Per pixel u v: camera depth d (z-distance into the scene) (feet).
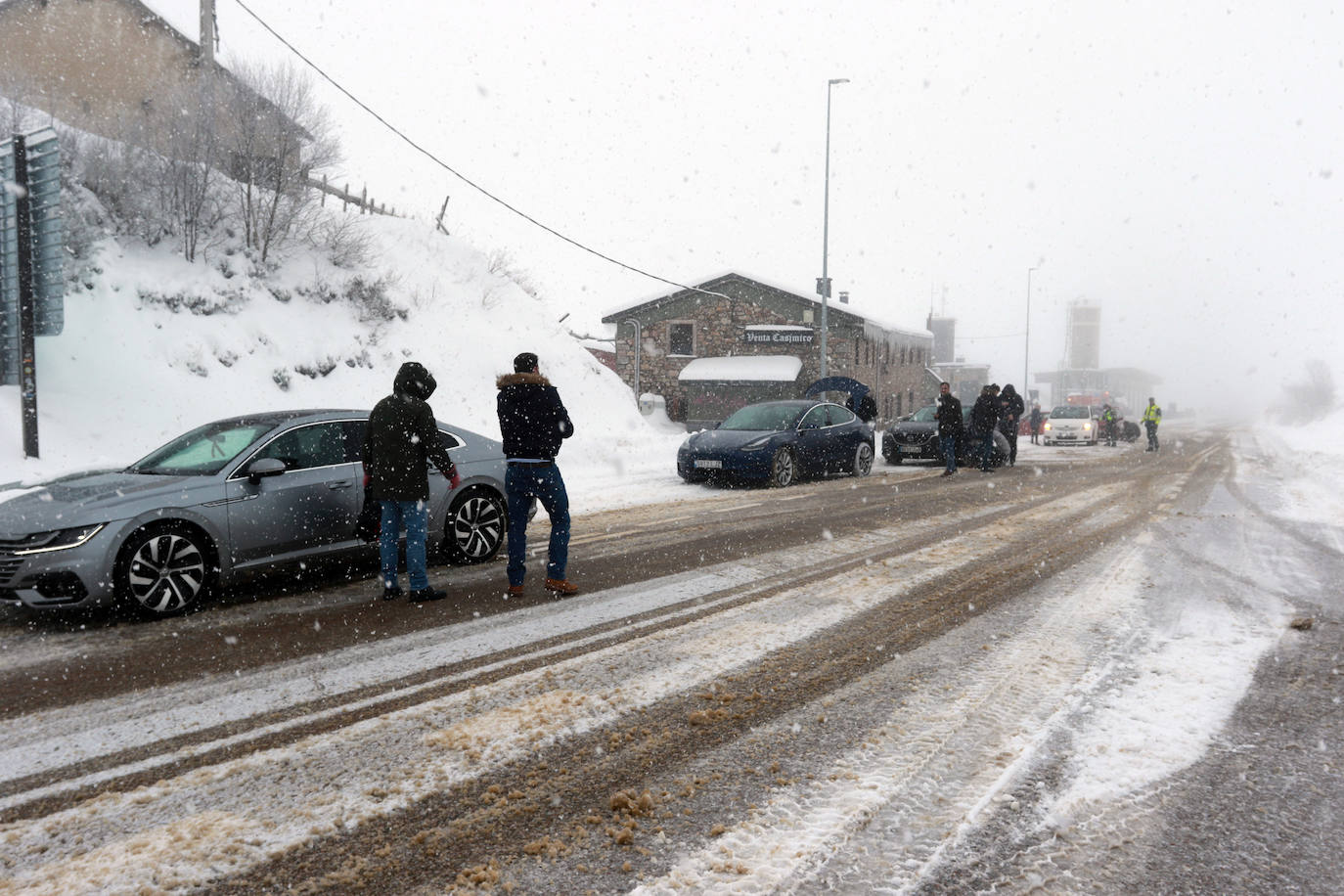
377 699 11.73
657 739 10.39
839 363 112.78
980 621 15.93
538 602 17.48
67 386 42.24
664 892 7.07
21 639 14.92
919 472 52.75
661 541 25.20
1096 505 34.37
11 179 35.12
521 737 10.44
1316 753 9.87
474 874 7.35
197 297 54.39
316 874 7.36
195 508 16.69
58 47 70.23
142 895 7.01
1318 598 17.81
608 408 78.23
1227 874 7.35
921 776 9.28
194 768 9.53
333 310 64.54
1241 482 44.55
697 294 117.19
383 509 17.48
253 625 15.66
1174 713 11.12
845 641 14.62
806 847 7.78
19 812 8.48
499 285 89.20
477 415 62.90
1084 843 7.87
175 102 59.93
